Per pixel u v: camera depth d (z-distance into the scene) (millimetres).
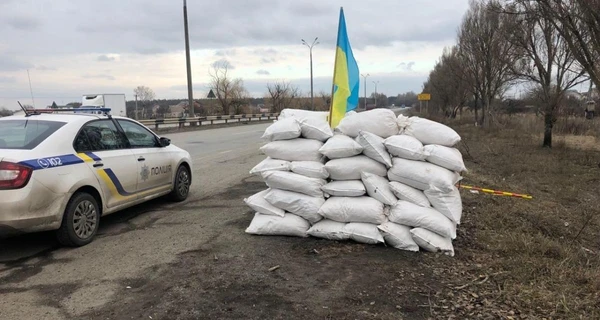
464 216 6281
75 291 3746
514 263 4277
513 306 3404
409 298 3551
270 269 4133
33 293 3721
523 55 17328
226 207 6758
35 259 4516
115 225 5773
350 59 7133
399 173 4773
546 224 6066
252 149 15977
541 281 3855
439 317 3248
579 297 3561
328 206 4859
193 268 4203
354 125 5062
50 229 4562
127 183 5758
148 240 5121
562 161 13180
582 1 10008
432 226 4562
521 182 9828
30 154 4445
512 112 43000
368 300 3512
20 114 5535
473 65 27688
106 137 5641
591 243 5355
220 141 19688
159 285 3824
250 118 45125
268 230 5113
